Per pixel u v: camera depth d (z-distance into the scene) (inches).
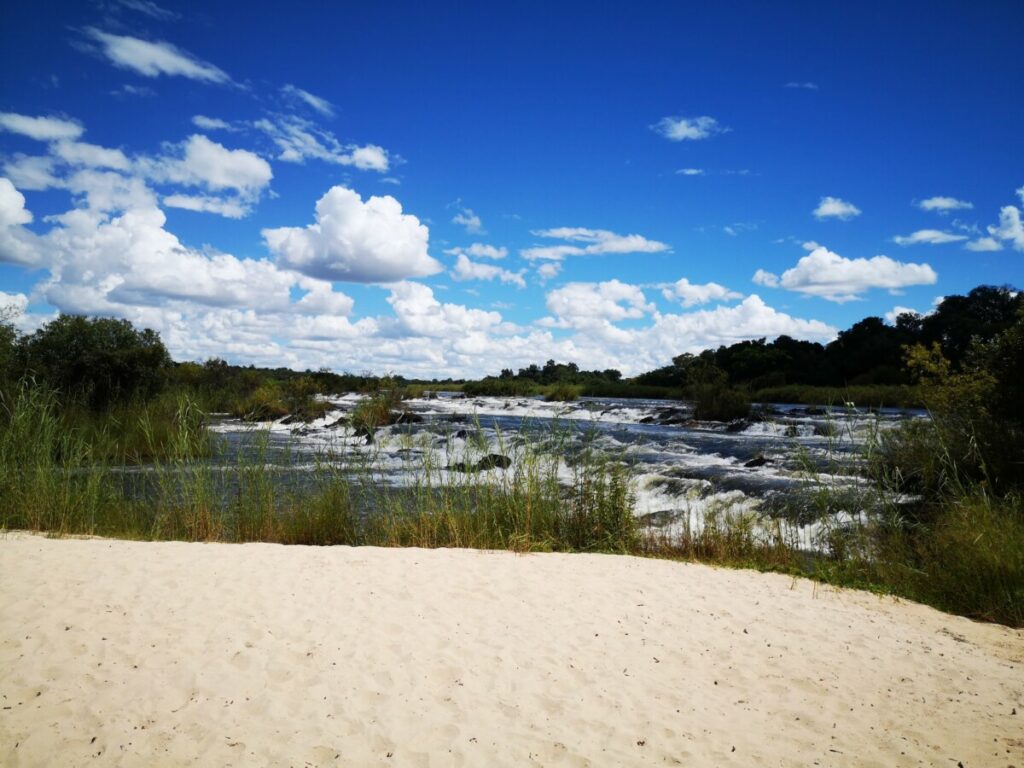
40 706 151.4
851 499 361.7
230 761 135.3
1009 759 146.5
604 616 224.8
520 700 165.2
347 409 999.6
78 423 538.6
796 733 155.8
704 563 324.8
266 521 357.7
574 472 392.2
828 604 255.8
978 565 272.8
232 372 1078.4
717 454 692.7
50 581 235.5
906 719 163.9
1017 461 367.9
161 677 167.5
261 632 197.2
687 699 169.9
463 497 370.0
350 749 141.2
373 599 230.5
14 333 673.6
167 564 265.3
